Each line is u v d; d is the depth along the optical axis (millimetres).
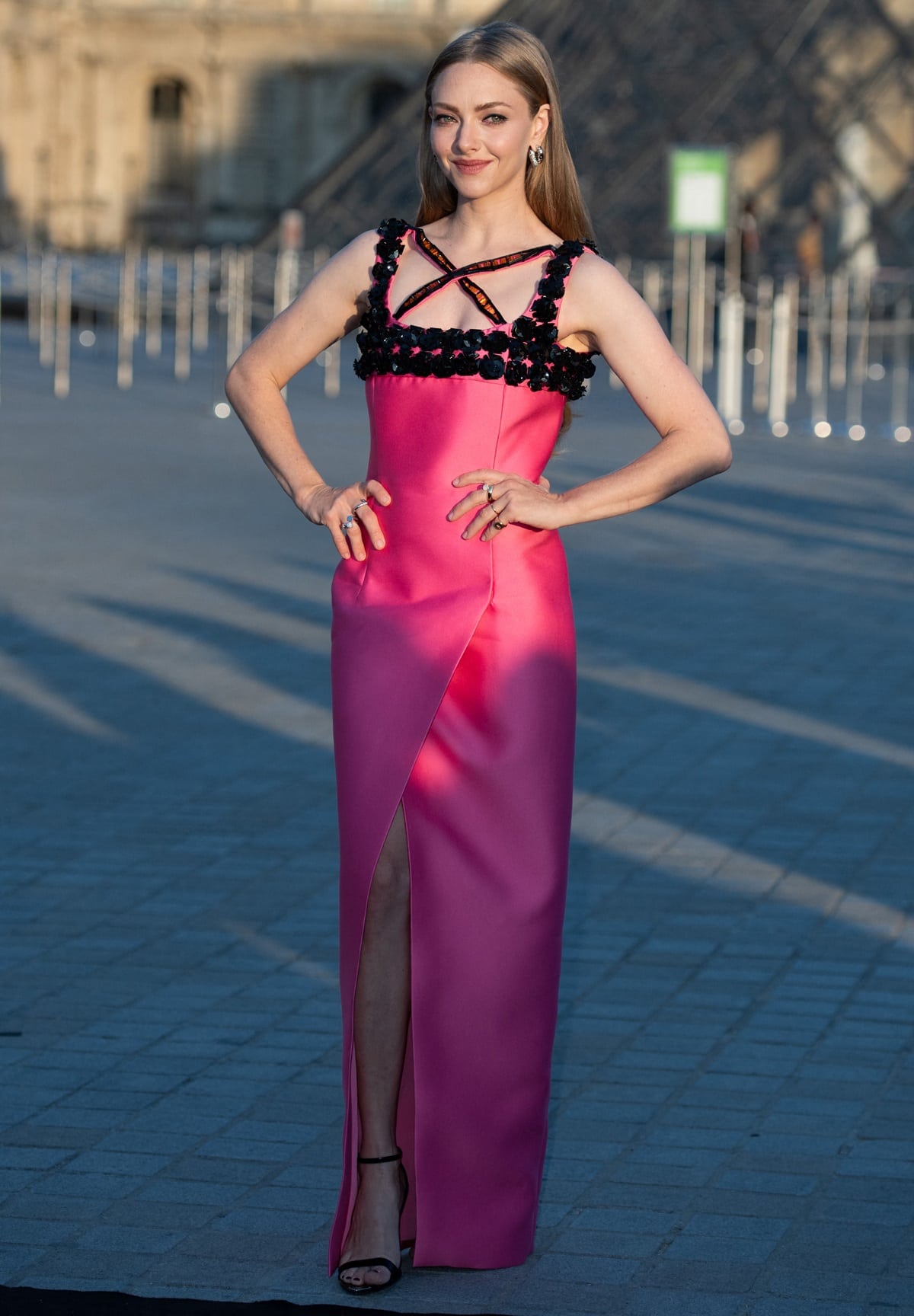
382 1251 3598
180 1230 3844
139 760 7875
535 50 3631
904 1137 4297
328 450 19703
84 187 74250
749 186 41875
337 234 43469
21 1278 3619
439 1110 3598
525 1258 3695
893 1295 3568
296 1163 4168
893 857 6570
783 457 20453
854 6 42688
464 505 3535
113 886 6227
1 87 71250
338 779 3648
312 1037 4926
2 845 6680
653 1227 3857
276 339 3771
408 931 3639
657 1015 5070
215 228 74188
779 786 7512
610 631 10633
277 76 73438
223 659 9812
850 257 41031
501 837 3568
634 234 41031
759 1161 4168
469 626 3555
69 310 43031
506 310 3586
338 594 3691
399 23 72000
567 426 3832
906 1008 5129
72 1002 5160
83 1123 4375
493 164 3598
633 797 7340
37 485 16672
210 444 20703
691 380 3635
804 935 5746
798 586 12227
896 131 41812
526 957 3578
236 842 6758
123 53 74000
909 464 20000
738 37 43062
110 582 11953
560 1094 4543
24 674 9406
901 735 8344
